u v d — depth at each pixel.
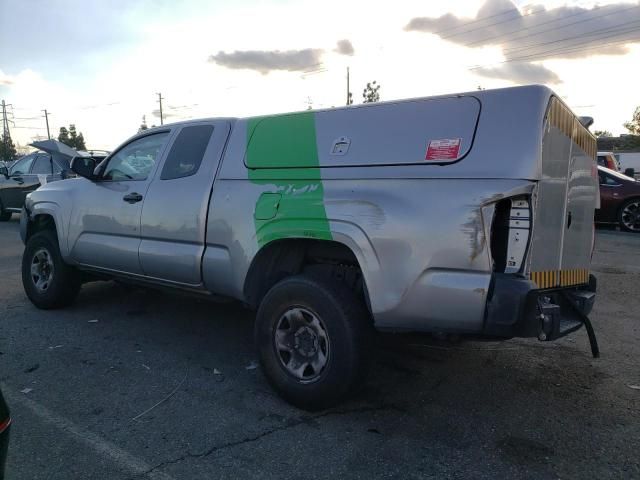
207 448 3.24
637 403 3.88
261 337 3.89
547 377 4.35
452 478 2.95
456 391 4.07
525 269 3.12
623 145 58.44
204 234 4.36
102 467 3.03
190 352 4.86
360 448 3.25
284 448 3.24
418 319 3.29
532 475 2.97
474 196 3.11
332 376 3.53
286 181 3.89
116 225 5.14
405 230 3.26
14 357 4.69
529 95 3.18
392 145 3.49
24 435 3.37
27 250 6.15
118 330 5.44
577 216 4.13
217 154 4.45
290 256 4.02
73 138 83.38
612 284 7.66
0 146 84.31
